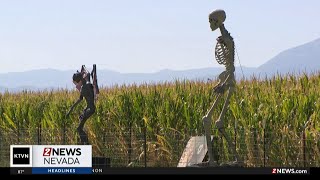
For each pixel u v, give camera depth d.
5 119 40.28
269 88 33.31
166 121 33.41
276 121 29.64
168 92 35.81
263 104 30.89
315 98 30.25
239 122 30.73
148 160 32.69
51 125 37.50
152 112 34.22
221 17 25.02
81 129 30.05
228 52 25.03
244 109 31.19
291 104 30.05
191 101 34.19
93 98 30.11
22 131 39.03
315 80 34.69
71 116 37.75
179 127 33.12
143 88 38.75
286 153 28.78
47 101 41.72
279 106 30.19
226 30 25.19
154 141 33.09
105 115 35.72
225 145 29.83
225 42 25.02
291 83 34.50
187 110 32.94
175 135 32.62
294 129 29.00
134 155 33.59
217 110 32.16
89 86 30.03
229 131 30.38
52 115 37.94
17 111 40.16
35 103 41.78
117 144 34.31
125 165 33.56
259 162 29.41
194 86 36.56
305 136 28.12
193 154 27.34
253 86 34.34
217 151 28.55
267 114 29.73
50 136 37.19
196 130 32.06
